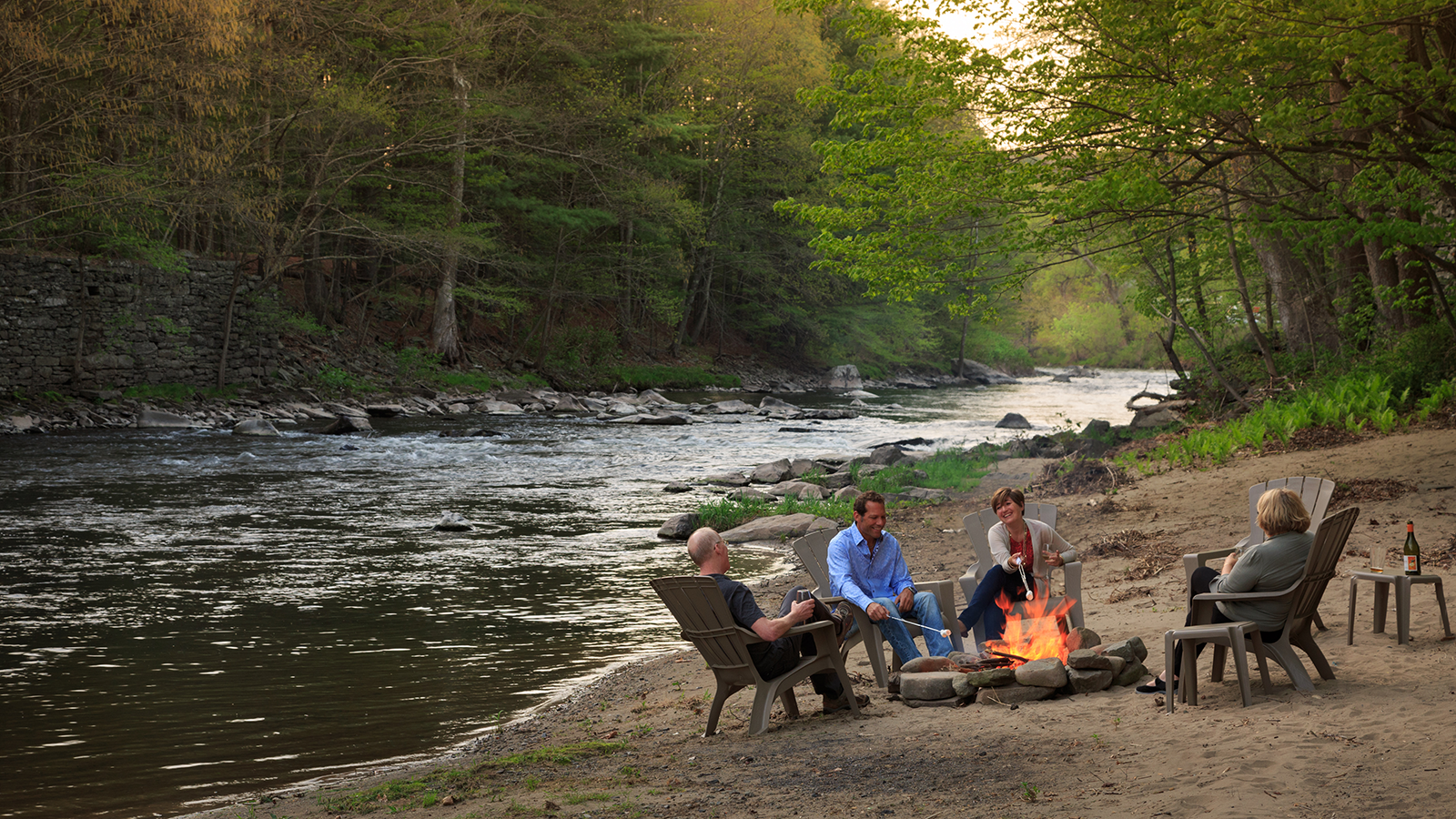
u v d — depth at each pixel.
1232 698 5.48
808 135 50.56
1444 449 13.38
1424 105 11.98
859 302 57.91
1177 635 5.32
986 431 30.03
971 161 13.05
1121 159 12.94
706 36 46.53
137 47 23.56
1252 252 23.16
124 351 28.02
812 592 6.36
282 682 7.51
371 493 17.19
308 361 34.34
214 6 23.97
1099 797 4.12
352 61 35.06
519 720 6.69
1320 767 4.21
